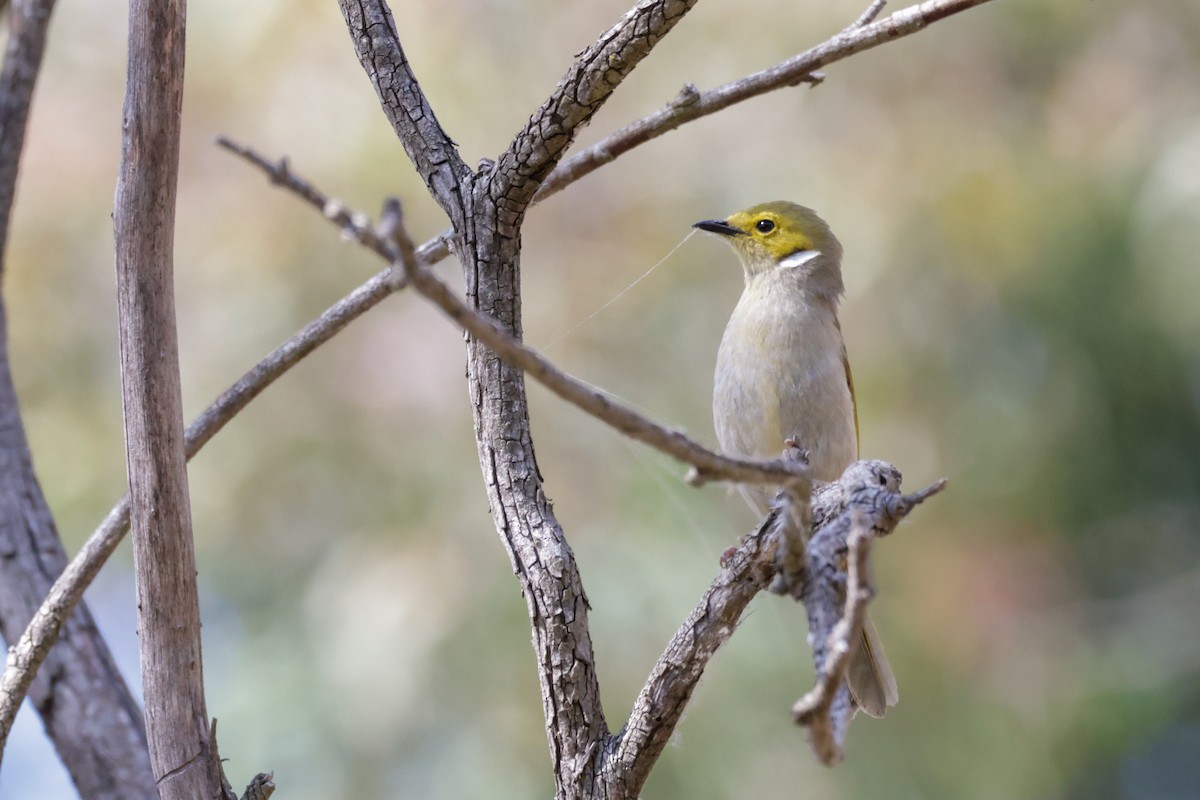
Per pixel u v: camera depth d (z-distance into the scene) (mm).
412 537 11070
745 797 10562
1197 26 12281
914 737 11602
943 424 12141
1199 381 12492
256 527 11445
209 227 11656
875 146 12219
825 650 3686
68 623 6184
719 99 5680
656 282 11922
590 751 4566
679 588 10578
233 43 11820
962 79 12438
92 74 12180
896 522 4066
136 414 4648
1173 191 11672
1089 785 13031
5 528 6266
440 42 11922
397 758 10469
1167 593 12891
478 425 4863
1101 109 12211
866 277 11805
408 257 3088
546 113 4672
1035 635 12266
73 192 11945
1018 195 11945
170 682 4637
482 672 10625
